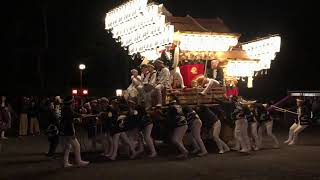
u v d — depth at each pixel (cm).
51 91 3766
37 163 1239
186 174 1005
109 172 1055
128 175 1006
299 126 1609
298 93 2706
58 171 1085
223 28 1598
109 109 1301
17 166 1182
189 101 1452
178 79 1510
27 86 3938
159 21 1405
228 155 1327
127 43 1684
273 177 949
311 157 1262
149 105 1449
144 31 1503
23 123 2230
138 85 1521
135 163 1202
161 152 1441
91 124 1468
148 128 1316
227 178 947
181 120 1268
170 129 1334
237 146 1439
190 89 1458
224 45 1549
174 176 981
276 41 1619
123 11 1577
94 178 976
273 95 3300
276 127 2559
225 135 1492
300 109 1616
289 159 1226
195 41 1496
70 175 1022
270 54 1652
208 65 1631
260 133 1510
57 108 1523
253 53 1677
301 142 1705
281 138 1883
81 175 1020
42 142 1872
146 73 1544
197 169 1073
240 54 1694
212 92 1485
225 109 1437
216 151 1423
